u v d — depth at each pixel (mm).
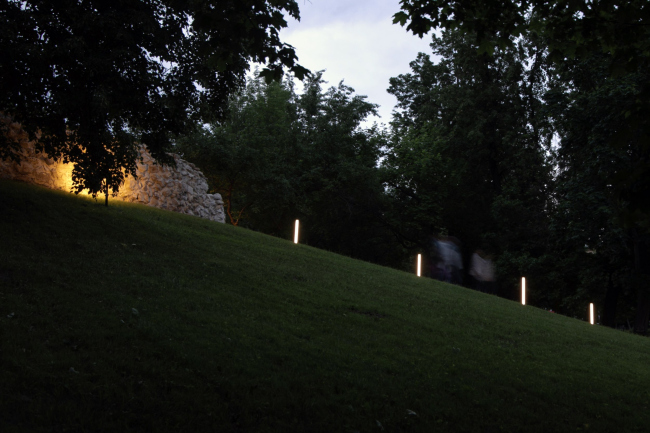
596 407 8383
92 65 11719
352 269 19047
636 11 7941
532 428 7117
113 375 6195
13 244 10641
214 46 7648
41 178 16984
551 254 32594
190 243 15586
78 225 13430
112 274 10531
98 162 13562
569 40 9414
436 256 32250
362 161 39906
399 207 39500
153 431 5266
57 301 8258
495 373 9414
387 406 6945
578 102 26453
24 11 11266
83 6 12188
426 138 38969
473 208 38844
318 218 40250
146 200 20703
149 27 12242
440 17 9742
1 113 15719
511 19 9570
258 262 15781
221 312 9914
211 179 33281
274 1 7840
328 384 7371
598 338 15766
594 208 25609
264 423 5844
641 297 27938
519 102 36219
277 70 7785
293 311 11258
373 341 10125
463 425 6840
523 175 36375
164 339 7668
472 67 36875
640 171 5555
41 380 5719
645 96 6105
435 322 13062
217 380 6684
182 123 14578
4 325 6820
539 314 18781
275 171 34156
